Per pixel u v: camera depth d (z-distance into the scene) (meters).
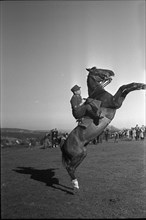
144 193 3.43
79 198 3.09
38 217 2.52
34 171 3.11
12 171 2.77
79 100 3.71
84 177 3.65
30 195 2.76
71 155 3.71
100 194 3.27
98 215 2.83
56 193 3.03
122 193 3.35
